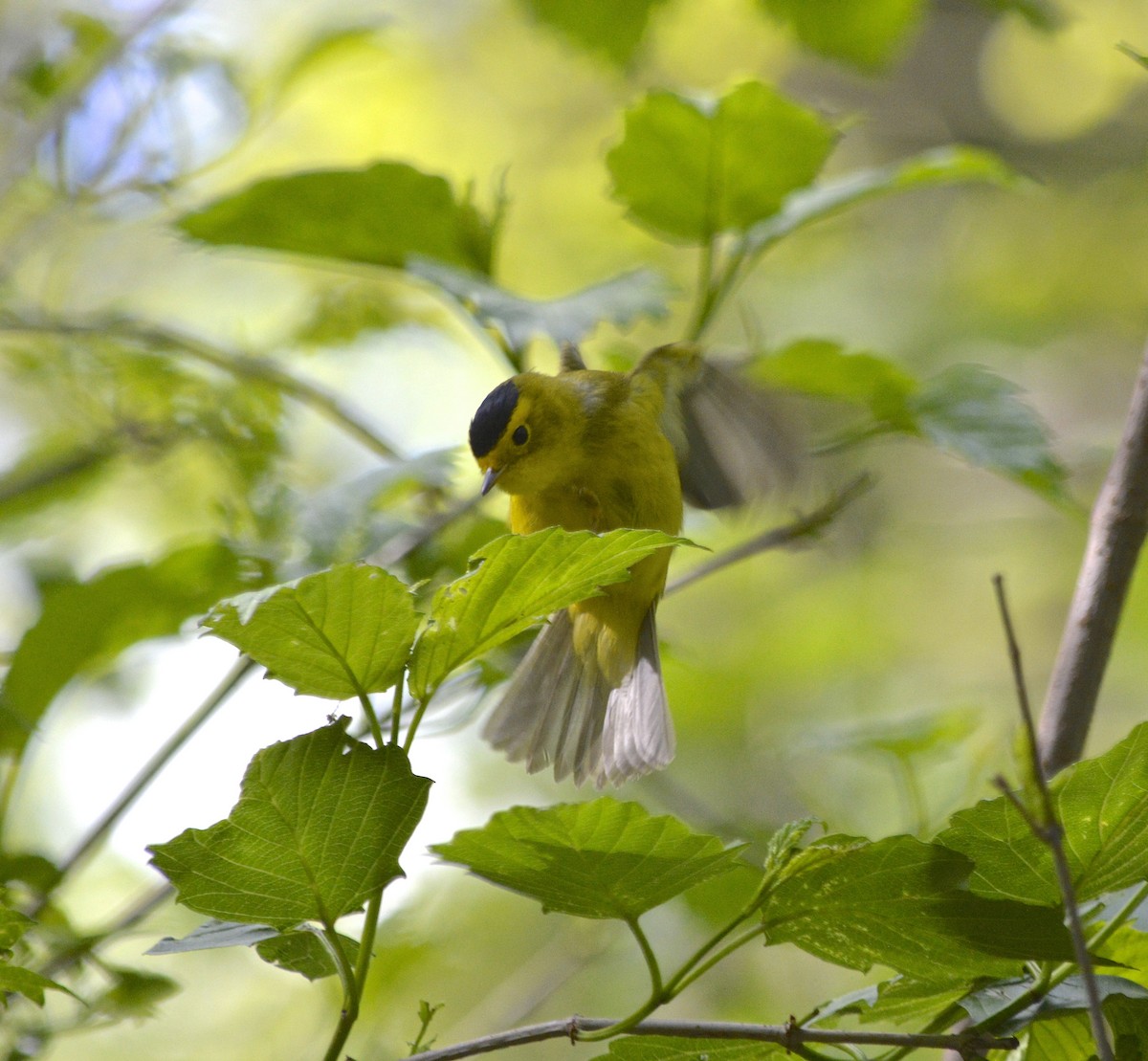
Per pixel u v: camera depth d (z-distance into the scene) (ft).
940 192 81.66
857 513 72.23
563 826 15.16
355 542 26.32
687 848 15.29
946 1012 16.38
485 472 25.88
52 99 37.37
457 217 28.45
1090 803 14.74
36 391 41.63
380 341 38.06
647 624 24.53
